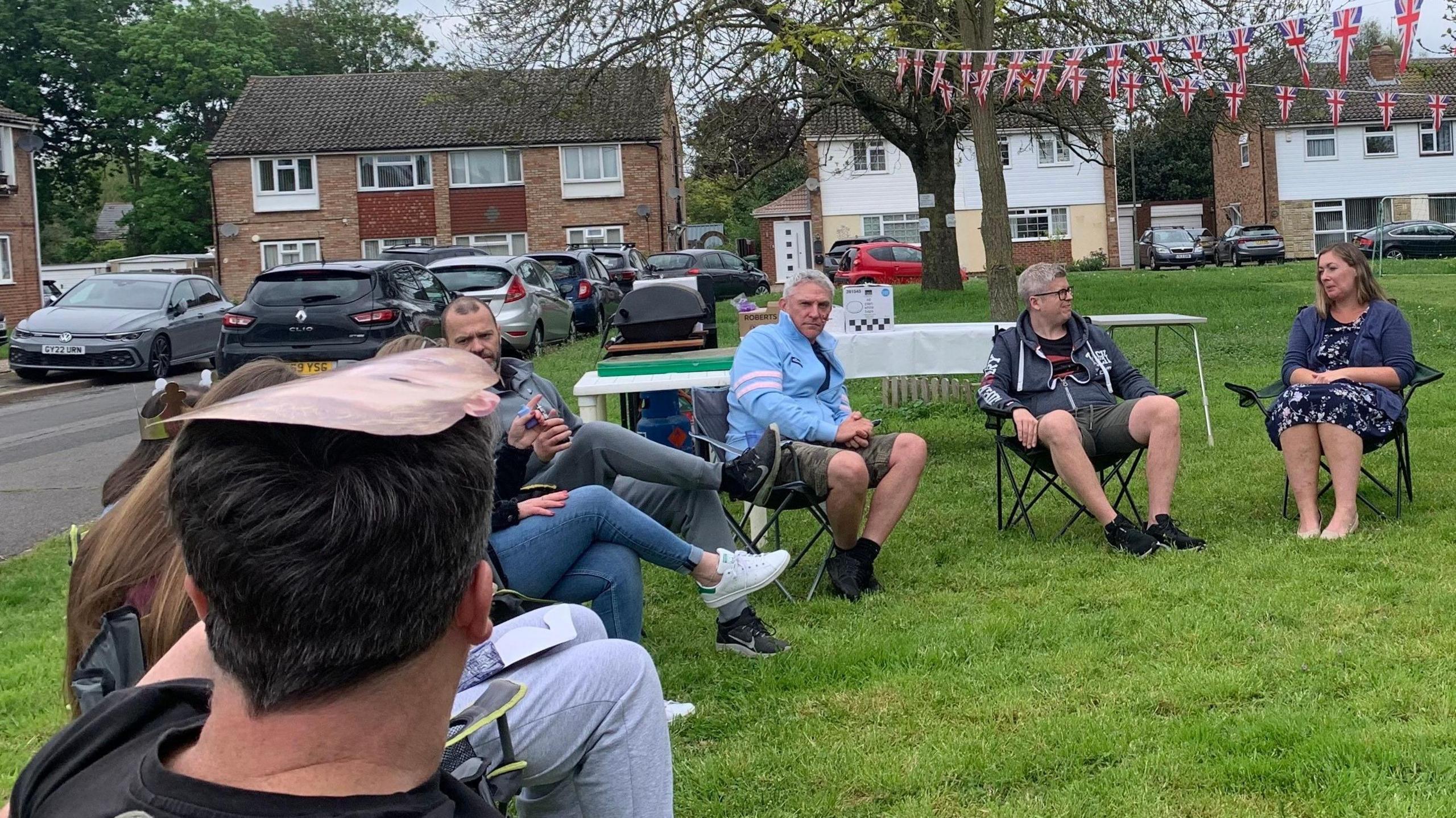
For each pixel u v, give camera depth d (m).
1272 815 2.91
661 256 30.48
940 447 8.20
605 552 3.79
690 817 3.13
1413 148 43.03
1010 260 11.27
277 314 13.02
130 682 2.12
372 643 1.08
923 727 3.56
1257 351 12.33
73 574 2.32
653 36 14.43
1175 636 4.18
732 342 14.53
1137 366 11.76
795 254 45.81
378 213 37.66
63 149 49.69
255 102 39.22
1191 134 18.59
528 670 2.35
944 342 7.19
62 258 55.06
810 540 5.86
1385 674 3.69
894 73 13.68
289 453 1.08
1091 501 5.40
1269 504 6.11
